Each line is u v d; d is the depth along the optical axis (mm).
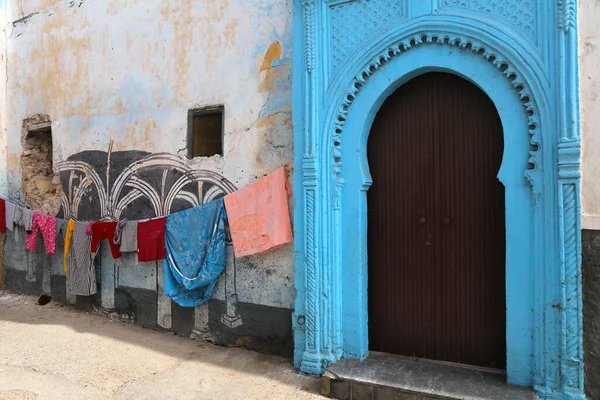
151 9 5402
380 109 4035
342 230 4008
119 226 5441
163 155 5301
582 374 3098
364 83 3900
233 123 4742
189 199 5078
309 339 4051
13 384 3932
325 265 3984
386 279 4043
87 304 6141
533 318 3297
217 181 4855
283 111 4406
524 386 3328
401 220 3982
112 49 5797
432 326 3875
